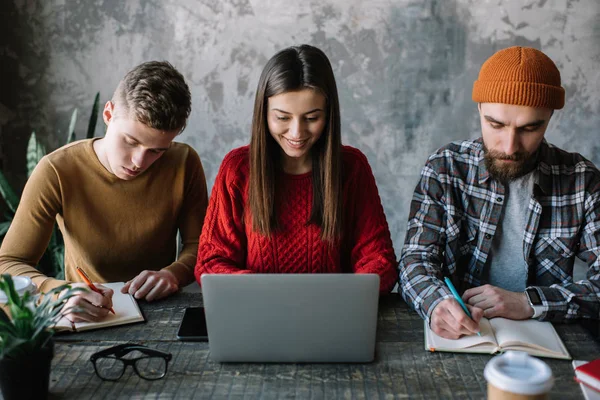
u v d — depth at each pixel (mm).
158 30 3512
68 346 1555
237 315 1435
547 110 1692
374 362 1482
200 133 3637
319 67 1629
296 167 1797
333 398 1335
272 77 1621
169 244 2209
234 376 1424
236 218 1862
